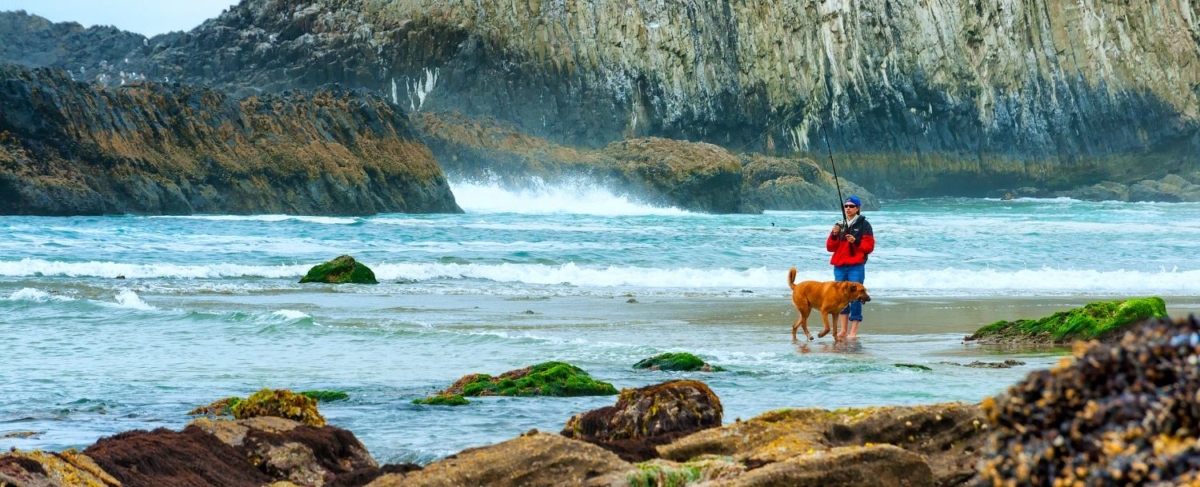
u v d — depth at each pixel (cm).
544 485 488
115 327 1448
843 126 9312
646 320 1614
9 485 472
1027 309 1798
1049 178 9762
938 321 1605
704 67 8994
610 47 8756
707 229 3997
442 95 8475
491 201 6153
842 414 546
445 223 4238
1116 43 10050
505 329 1485
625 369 1112
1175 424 227
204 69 8944
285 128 5250
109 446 579
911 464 463
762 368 1094
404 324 1489
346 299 1931
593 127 8575
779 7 9244
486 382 996
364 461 645
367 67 8556
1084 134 9894
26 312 1572
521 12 8738
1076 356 246
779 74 9181
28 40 11831
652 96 8750
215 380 1059
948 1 9669
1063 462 236
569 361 1175
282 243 3170
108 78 9188
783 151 9188
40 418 855
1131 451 227
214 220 4212
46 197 4434
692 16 8975
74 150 4612
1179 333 236
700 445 541
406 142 5622
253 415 709
